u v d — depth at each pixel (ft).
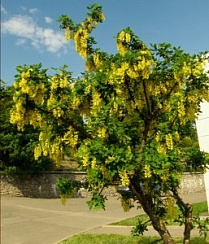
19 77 22.16
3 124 82.58
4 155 87.40
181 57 21.89
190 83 22.21
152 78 23.80
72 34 25.93
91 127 22.47
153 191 23.95
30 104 23.12
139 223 29.89
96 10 25.66
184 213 26.22
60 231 48.83
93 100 22.27
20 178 88.94
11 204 76.84
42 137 24.77
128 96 23.59
